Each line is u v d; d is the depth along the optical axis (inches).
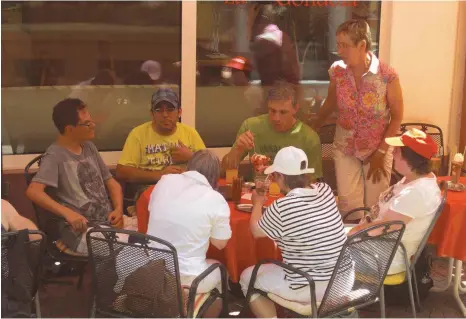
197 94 213.0
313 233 124.9
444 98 223.9
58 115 155.5
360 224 151.0
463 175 214.4
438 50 220.5
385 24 219.1
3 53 191.6
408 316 161.9
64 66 199.0
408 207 140.9
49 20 195.0
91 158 162.4
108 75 203.5
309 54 222.2
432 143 144.4
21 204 194.2
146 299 122.5
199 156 135.3
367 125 182.1
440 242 156.6
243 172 207.8
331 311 127.4
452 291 176.1
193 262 128.3
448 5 218.1
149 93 208.1
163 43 206.7
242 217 140.6
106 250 122.6
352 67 178.9
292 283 127.6
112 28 201.2
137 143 178.4
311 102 225.5
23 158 195.2
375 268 132.0
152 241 128.3
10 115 195.3
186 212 127.3
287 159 128.4
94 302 126.5
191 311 122.0
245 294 138.0
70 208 157.0
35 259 123.6
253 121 173.8
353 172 189.5
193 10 206.1
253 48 216.2
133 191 178.9
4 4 189.6
